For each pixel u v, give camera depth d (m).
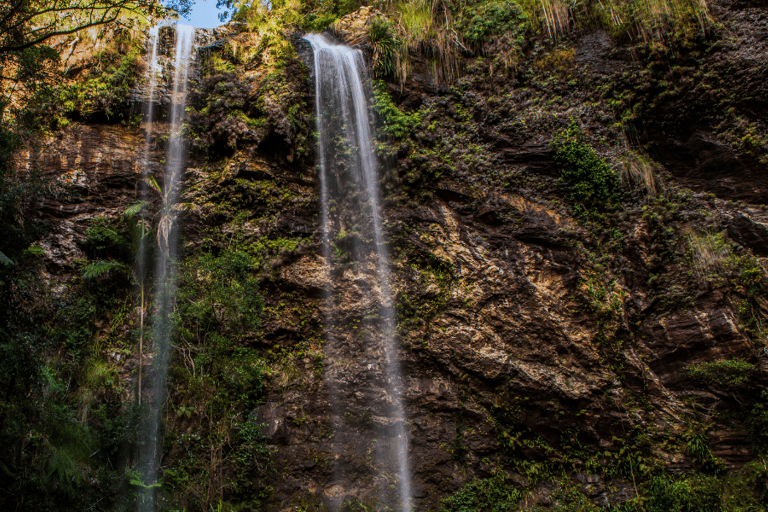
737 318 7.86
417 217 8.89
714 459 7.24
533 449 7.62
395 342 8.13
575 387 7.73
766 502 6.75
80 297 7.47
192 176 8.71
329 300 8.38
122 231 8.00
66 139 8.41
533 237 8.69
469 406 7.79
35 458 5.48
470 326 8.14
